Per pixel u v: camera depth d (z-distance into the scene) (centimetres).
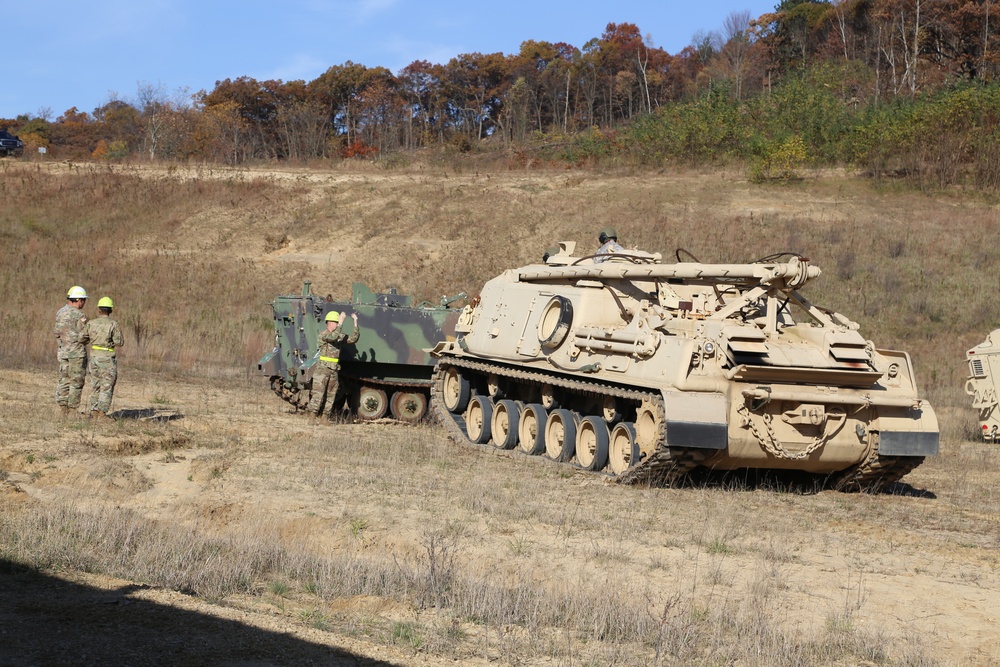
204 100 8406
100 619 687
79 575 808
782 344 1390
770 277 1399
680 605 808
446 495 1242
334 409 2050
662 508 1216
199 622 693
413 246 3856
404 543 1003
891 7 7238
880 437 1376
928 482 1570
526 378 1647
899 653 725
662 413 1308
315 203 4356
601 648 700
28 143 8288
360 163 5212
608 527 1105
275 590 827
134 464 1366
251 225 4191
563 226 3847
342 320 1975
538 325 1648
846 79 6469
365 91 8775
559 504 1219
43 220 4238
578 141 5541
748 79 7969
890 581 937
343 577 847
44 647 625
